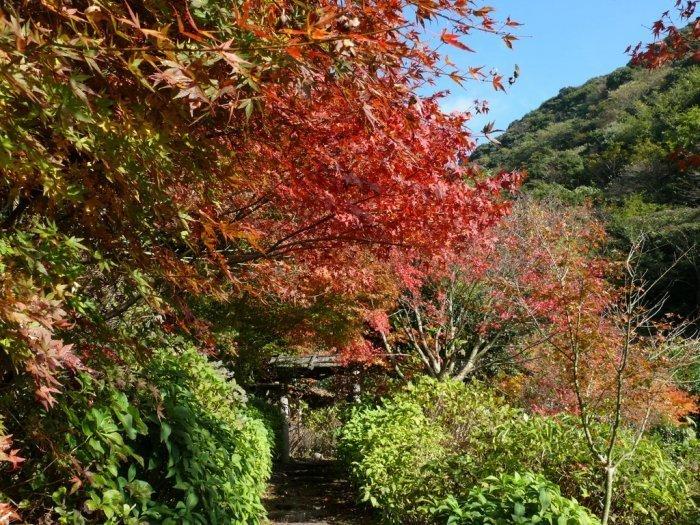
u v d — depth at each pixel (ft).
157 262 10.29
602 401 20.98
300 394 62.85
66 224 10.02
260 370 46.34
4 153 6.56
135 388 12.32
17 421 9.71
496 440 20.92
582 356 20.61
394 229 14.24
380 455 26.91
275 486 35.76
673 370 21.72
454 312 45.21
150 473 12.70
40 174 7.43
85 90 6.31
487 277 38.34
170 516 11.95
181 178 9.68
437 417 29.86
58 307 7.26
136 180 8.10
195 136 9.12
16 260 7.66
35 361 6.75
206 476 13.25
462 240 15.53
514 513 14.15
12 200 8.87
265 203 15.19
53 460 10.02
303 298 28.25
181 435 12.79
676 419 33.35
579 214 57.62
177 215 9.15
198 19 7.98
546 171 110.93
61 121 6.57
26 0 6.58
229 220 14.25
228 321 29.30
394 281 30.71
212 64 7.46
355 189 12.69
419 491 21.22
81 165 8.89
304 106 10.28
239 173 10.47
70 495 10.64
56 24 7.16
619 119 120.88
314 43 6.96
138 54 7.13
